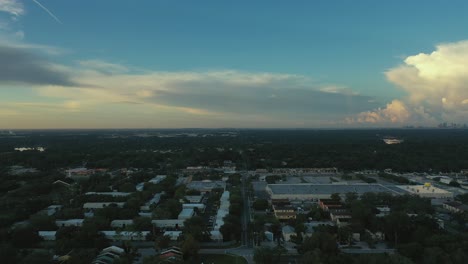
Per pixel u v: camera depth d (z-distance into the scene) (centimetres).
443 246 15588
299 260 15962
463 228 19638
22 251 16062
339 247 17312
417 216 19012
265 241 18488
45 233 18750
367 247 17362
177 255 15888
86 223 18512
